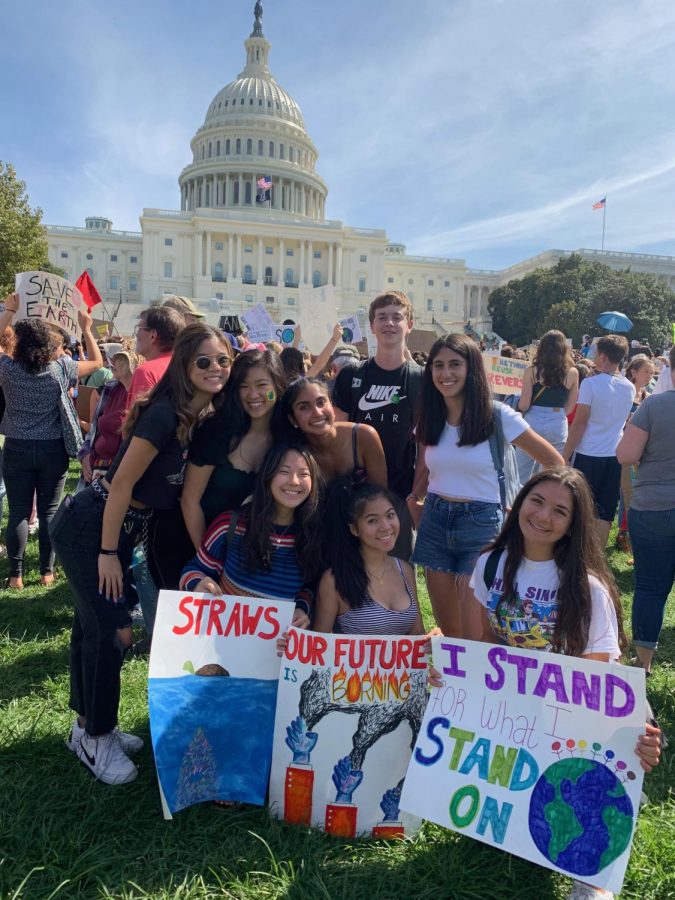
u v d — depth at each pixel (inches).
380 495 111.6
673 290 3572.8
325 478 122.7
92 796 104.9
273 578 114.7
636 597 147.6
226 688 103.8
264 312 388.2
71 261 3248.0
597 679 91.5
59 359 209.0
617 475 223.5
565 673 93.6
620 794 88.3
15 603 197.2
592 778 90.0
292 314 3031.5
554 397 229.1
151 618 156.3
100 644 107.3
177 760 99.3
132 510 110.6
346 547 113.7
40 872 90.4
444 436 134.3
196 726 101.7
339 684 102.9
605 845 87.3
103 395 183.0
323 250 3152.1
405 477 155.9
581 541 100.7
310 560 113.7
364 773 101.6
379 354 152.6
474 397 127.5
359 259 3193.9
